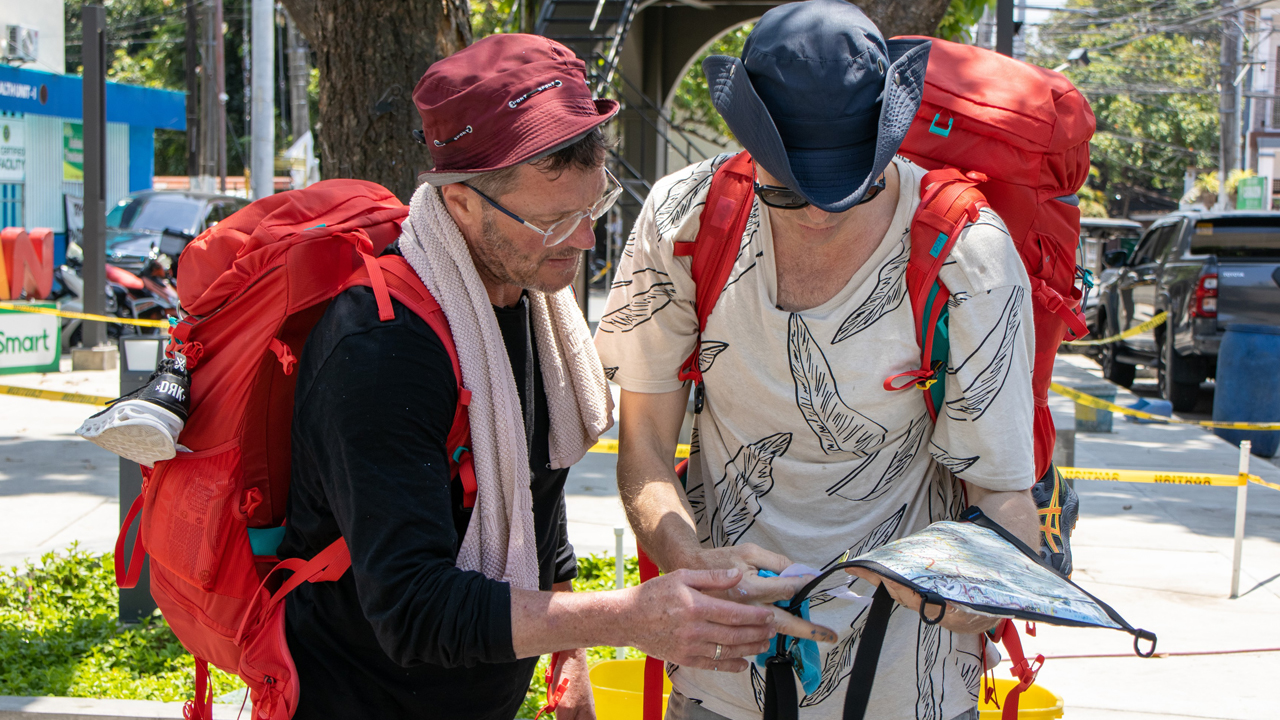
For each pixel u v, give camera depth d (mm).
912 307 1794
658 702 2170
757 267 1856
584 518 6168
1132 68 35625
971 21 7324
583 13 12203
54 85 18328
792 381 1864
